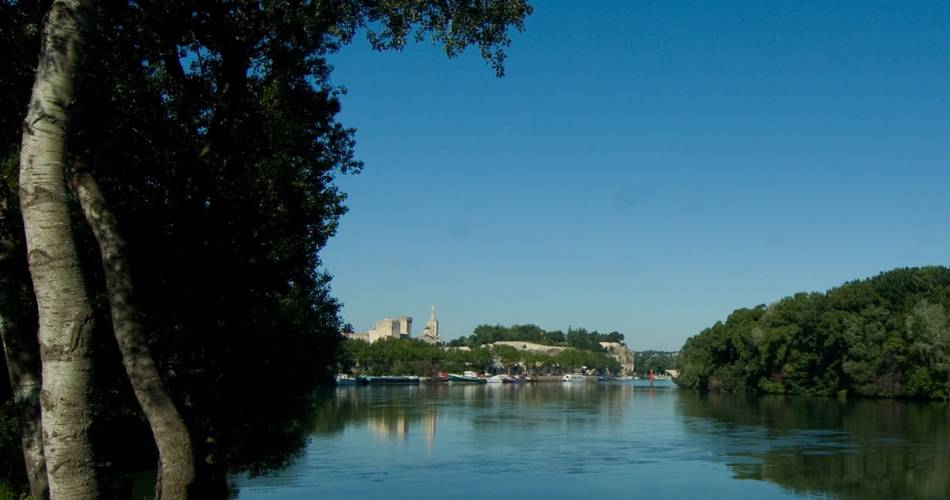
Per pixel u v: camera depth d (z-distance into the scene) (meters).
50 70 7.29
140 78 12.86
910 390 95.75
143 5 12.32
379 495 32.88
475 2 13.27
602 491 34.28
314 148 17.97
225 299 15.59
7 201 12.11
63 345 6.96
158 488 9.66
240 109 13.98
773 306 122.62
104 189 12.96
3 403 18.19
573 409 88.25
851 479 37.28
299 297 24.12
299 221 18.47
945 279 103.50
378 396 120.44
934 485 35.53
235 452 23.66
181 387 13.54
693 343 155.00
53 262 7.01
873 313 101.75
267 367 21.08
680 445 51.09
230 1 12.91
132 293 9.80
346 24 13.87
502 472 39.31
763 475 38.56
